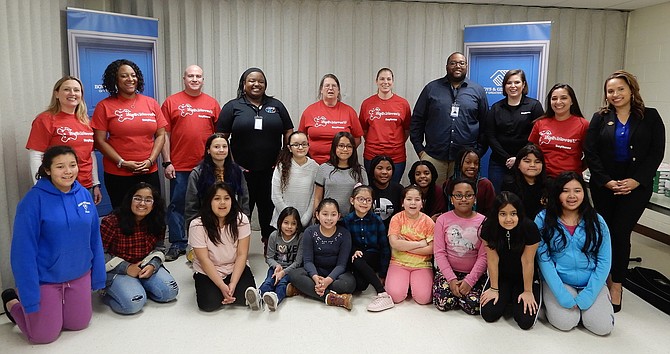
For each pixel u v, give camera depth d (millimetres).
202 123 4250
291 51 5145
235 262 3348
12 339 2848
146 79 4551
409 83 5355
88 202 2859
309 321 3098
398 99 4496
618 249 3279
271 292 3213
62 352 2705
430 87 4426
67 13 4055
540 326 3049
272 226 3918
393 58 5301
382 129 4449
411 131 4523
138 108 3871
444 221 3369
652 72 5145
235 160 4211
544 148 3732
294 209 3516
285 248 3521
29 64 3566
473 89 4328
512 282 3174
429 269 3451
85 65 4180
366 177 3846
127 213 3260
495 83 5090
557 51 5418
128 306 3127
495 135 4227
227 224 3285
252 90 4125
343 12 5180
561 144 3643
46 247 2717
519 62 4973
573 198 2961
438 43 5316
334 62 5242
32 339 2779
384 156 3859
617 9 5398
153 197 3312
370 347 2785
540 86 4945
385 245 3576
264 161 4188
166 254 4219
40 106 3715
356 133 4414
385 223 3826
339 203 3775
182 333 2934
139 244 3322
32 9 3609
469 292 3221
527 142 4098
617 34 5492
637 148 3199
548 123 3732
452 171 4398
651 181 3207
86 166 3475
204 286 3246
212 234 3240
